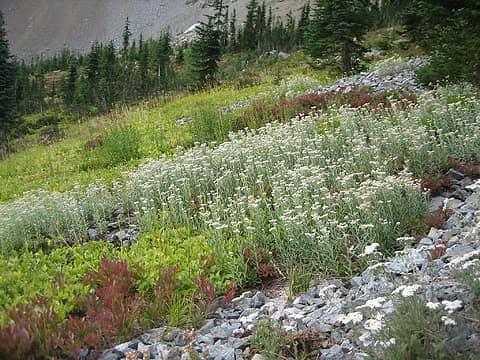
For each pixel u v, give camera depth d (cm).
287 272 575
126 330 459
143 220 808
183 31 16150
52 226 848
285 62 4369
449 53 1234
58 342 421
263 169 906
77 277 602
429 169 812
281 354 400
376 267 439
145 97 6028
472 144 830
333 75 2448
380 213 618
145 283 546
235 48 8025
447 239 551
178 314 487
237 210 731
